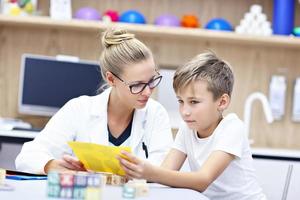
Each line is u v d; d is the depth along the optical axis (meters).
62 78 3.74
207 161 1.76
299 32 3.73
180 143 1.99
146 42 3.90
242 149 1.86
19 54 3.90
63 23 3.61
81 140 2.21
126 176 1.67
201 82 1.80
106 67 2.12
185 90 1.81
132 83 2.04
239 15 3.95
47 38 3.90
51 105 3.74
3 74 3.89
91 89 3.75
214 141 1.87
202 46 3.93
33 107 3.73
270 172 2.98
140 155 2.19
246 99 3.94
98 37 3.90
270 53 3.96
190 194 1.50
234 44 3.94
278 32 3.73
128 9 3.96
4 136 3.21
